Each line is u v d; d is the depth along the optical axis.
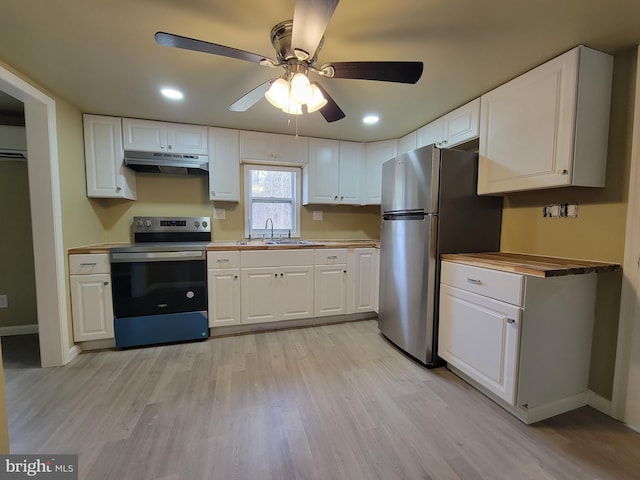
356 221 3.74
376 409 1.69
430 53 1.63
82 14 1.33
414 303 2.26
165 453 1.35
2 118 2.63
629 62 1.57
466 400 1.79
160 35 1.11
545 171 1.69
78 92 2.12
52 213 2.10
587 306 1.71
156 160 2.68
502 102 1.95
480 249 2.24
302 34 1.13
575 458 1.36
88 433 1.48
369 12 1.30
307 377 2.03
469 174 2.17
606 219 1.67
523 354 1.54
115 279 2.39
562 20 1.35
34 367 2.14
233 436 1.47
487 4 1.26
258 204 3.38
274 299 2.82
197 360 2.26
